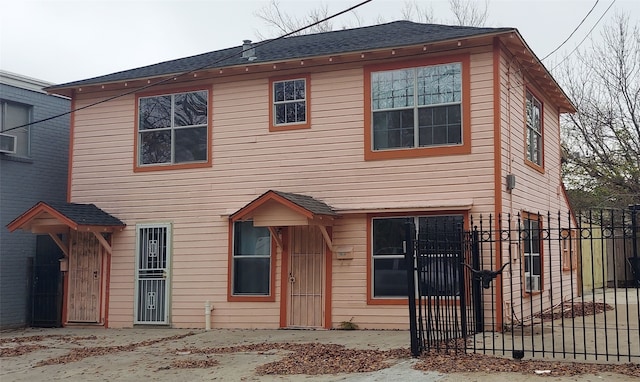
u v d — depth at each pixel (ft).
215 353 36.94
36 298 55.16
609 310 50.49
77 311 52.70
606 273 75.61
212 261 48.65
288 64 46.52
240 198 48.11
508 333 38.27
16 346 43.83
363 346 36.09
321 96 46.24
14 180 55.98
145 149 51.83
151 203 50.93
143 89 51.39
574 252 63.98
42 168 58.75
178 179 50.29
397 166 43.62
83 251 53.01
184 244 49.62
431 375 27.02
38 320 54.80
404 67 43.96
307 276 45.55
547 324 42.14
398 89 44.19
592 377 25.54
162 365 34.35
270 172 47.32
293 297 45.80
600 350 32.07
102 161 52.90
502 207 40.96
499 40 41.55
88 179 53.21
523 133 47.01
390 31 51.34
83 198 53.16
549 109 56.65
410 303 31.14
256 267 47.50
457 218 41.70
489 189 41.11
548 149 55.62
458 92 42.50
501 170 41.19
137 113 52.06
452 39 41.68
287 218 42.52
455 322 32.01
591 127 80.79
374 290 43.83
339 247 44.68
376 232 44.16
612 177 80.38
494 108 41.29
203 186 49.42
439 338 33.45
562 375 25.98
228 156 48.78
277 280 46.42
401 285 43.16
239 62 47.93
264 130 47.80
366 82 44.91
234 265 48.06
